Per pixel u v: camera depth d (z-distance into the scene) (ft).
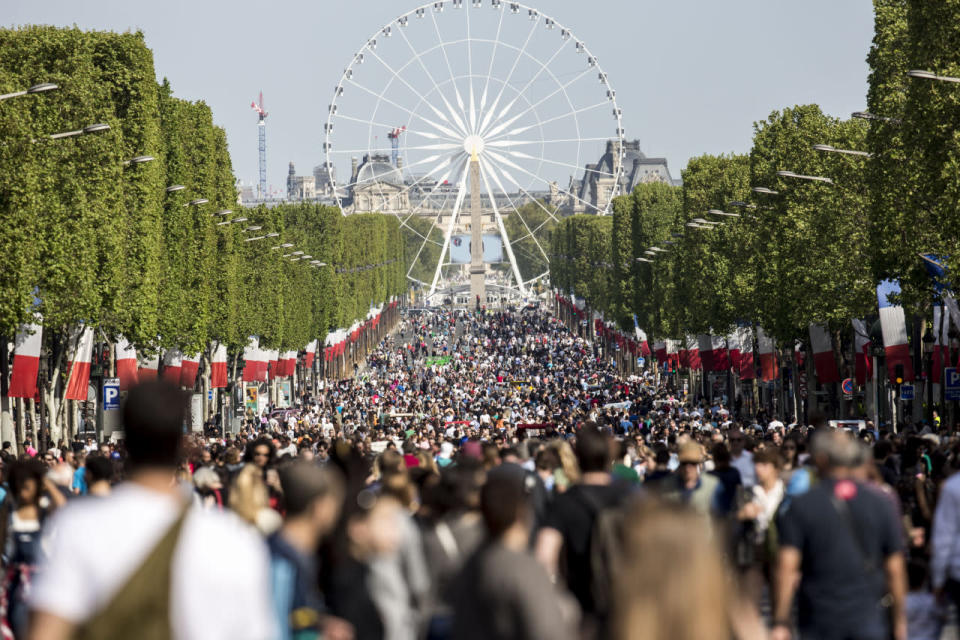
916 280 554.87
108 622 69.46
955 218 479.41
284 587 114.01
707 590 60.90
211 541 71.15
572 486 142.72
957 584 149.89
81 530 71.36
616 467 218.18
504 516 109.40
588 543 138.82
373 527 134.72
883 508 126.31
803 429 548.72
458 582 97.55
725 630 61.46
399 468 165.78
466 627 95.96
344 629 115.34
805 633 125.80
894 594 128.26
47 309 539.29
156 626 69.62
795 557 124.98
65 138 573.33
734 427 335.47
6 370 590.14
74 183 570.87
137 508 72.23
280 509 225.35
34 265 506.07
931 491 246.47
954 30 490.90
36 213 483.92
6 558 194.18
